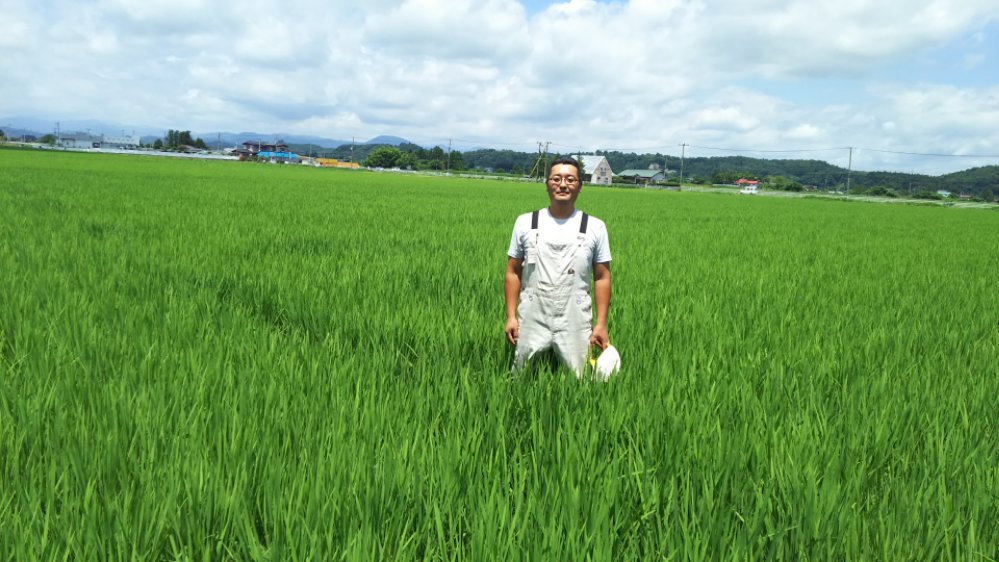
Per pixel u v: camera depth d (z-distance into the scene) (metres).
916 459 2.83
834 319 5.90
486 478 2.43
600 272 3.94
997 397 3.73
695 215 25.81
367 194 29.64
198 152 158.75
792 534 2.16
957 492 2.49
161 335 4.41
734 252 11.73
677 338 4.88
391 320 5.11
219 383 3.45
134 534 2.04
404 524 2.24
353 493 2.27
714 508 2.30
